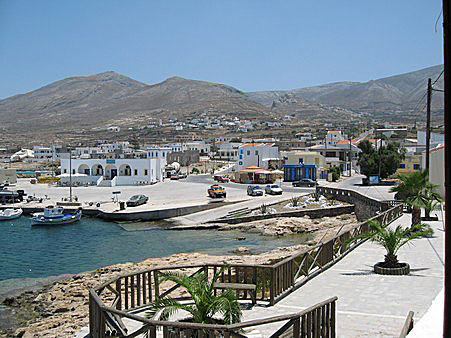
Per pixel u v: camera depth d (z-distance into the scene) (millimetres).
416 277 16500
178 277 10266
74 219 54781
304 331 8828
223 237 43938
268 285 15773
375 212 44312
